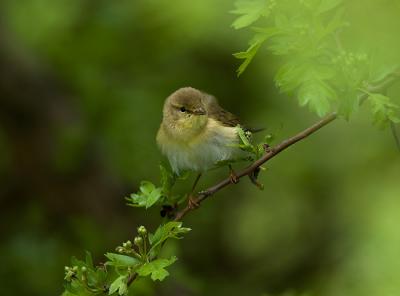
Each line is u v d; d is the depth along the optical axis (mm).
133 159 13445
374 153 10977
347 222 12039
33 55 14336
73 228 14000
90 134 13789
